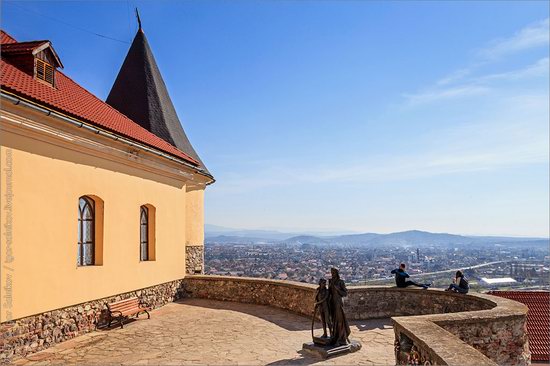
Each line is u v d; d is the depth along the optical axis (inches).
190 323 508.7
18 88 391.2
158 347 407.2
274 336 447.5
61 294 423.5
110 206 506.9
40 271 398.0
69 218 437.4
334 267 398.6
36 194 395.9
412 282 532.7
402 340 288.7
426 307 511.5
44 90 454.6
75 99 521.3
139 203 572.4
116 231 518.3
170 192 662.5
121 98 874.1
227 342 425.1
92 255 491.5
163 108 873.5
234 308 602.2
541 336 545.0
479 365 208.1
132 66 895.1
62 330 426.6
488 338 323.6
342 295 391.9
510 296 618.8
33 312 388.2
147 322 514.6
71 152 442.6
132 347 408.2
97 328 478.3
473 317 322.0
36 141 397.4
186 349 400.5
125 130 546.9
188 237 780.6
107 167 502.6
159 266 621.9
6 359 360.5
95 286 476.4
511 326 333.1
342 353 379.9
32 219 390.6
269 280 622.2
